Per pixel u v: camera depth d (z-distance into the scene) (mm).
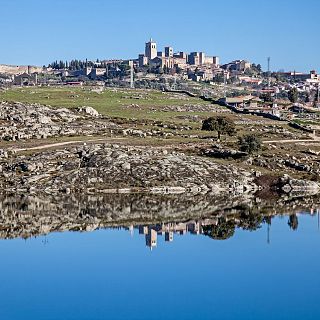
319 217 156000
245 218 154250
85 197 188375
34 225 141750
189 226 142500
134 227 140625
